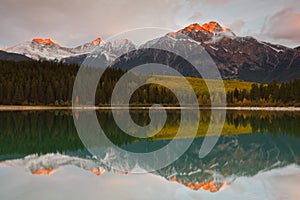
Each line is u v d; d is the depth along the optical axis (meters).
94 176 14.96
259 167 18.44
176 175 15.41
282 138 32.69
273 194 12.67
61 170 16.45
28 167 17.39
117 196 12.16
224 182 14.42
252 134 35.69
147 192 12.55
